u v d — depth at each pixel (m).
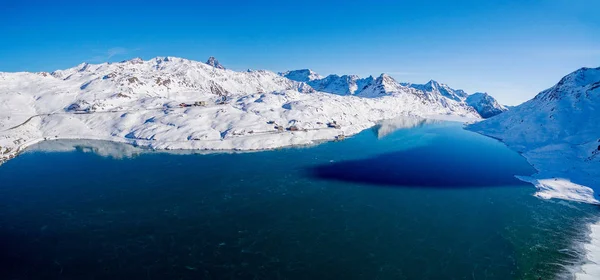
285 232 65.25
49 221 69.31
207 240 62.00
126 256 56.56
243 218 71.31
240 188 90.00
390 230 66.31
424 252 58.50
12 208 75.81
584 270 53.25
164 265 54.06
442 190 89.88
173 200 81.00
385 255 57.44
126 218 70.94
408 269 53.50
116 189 88.75
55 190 87.88
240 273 52.09
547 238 63.56
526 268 53.91
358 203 80.00
